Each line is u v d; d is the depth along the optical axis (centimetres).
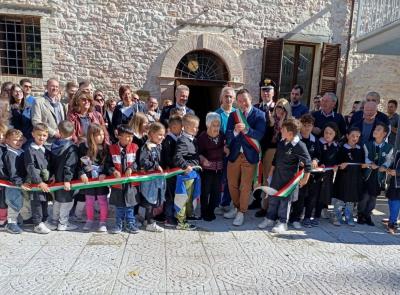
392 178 396
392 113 552
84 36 742
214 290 256
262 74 808
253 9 788
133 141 387
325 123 452
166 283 264
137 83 773
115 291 251
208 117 397
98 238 350
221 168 411
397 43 571
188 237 361
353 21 822
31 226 378
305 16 809
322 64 824
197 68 809
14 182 352
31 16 718
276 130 432
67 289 251
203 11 768
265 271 289
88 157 365
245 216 440
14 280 262
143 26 757
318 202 421
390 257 328
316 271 293
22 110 459
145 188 367
